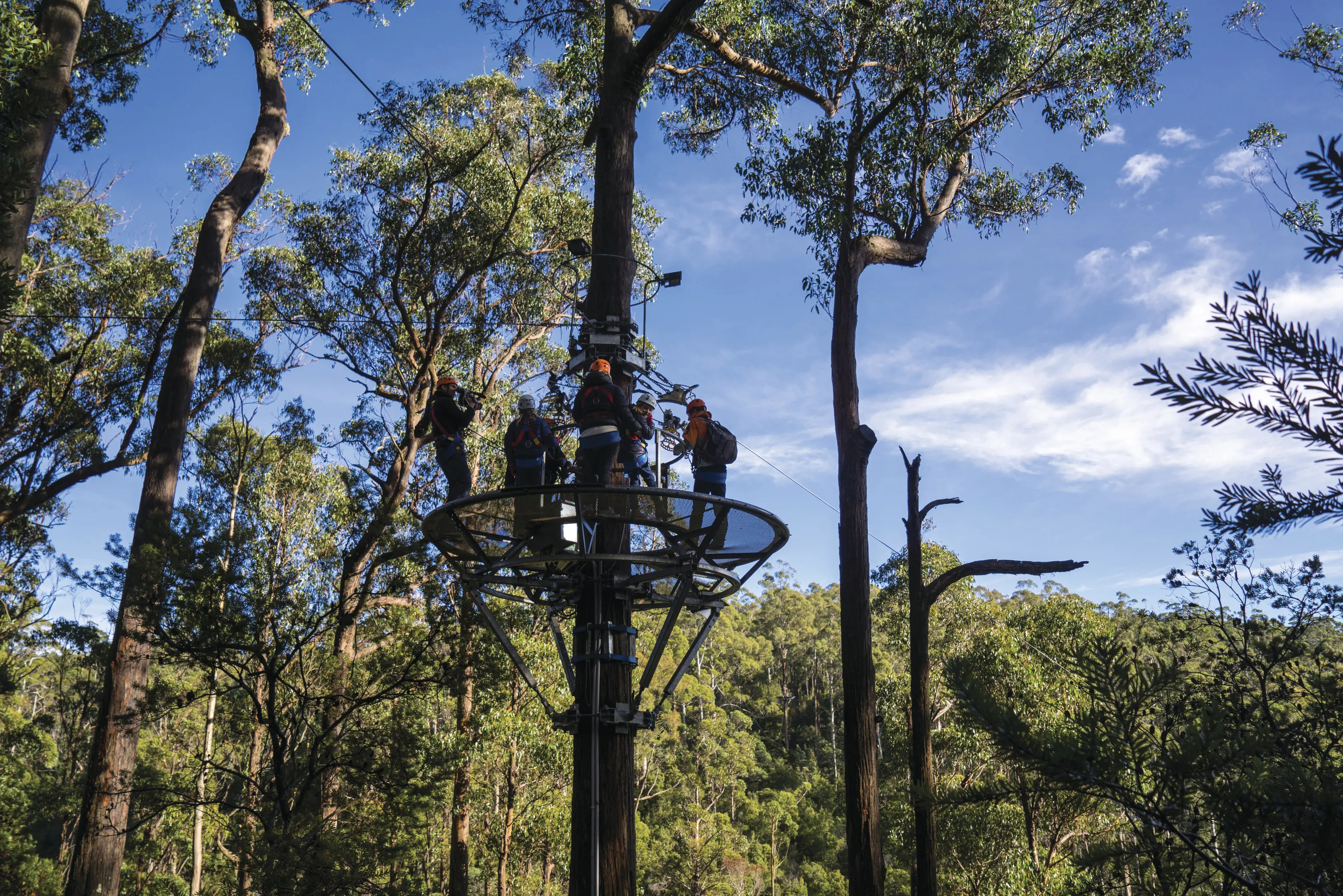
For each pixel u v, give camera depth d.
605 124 11.12
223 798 19.25
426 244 19.83
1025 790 2.07
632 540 8.99
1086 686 2.06
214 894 17.52
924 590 13.20
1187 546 5.52
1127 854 2.39
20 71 6.21
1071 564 11.94
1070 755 1.83
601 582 9.01
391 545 16.59
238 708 18.45
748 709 82.31
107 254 23.48
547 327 23.09
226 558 14.59
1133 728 1.99
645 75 11.36
